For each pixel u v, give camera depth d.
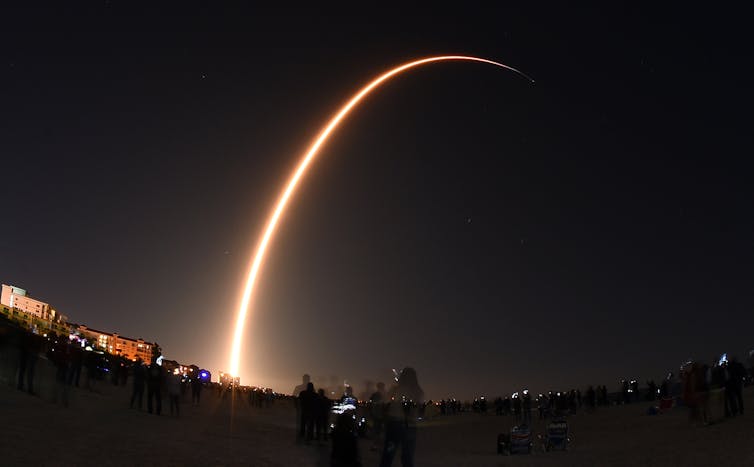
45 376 29.27
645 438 26.48
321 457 19.03
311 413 23.36
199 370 40.53
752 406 29.66
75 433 16.48
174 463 14.23
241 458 16.70
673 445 22.05
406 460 13.26
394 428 13.20
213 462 15.19
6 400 20.73
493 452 28.52
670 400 40.34
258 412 47.41
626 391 62.47
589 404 52.06
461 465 21.61
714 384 30.17
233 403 54.50
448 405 86.56
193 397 40.06
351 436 11.66
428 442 36.84
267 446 20.66
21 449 13.27
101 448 14.86
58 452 13.54
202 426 24.72
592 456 22.64
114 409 25.03
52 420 18.19
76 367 29.88
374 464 20.64
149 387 26.48
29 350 23.73
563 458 23.30
